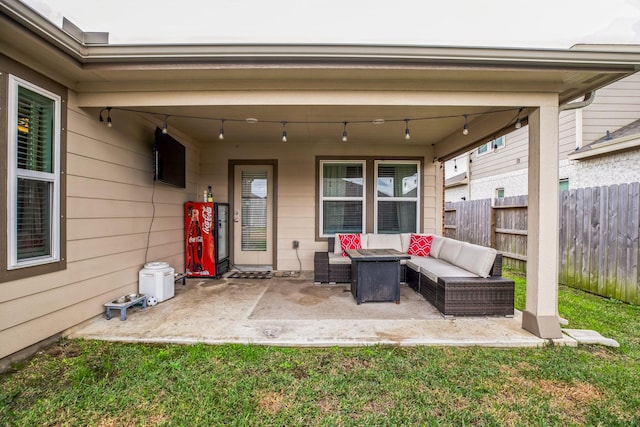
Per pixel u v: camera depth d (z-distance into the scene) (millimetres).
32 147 2484
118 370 2236
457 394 1982
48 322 2596
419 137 5332
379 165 5980
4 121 2223
